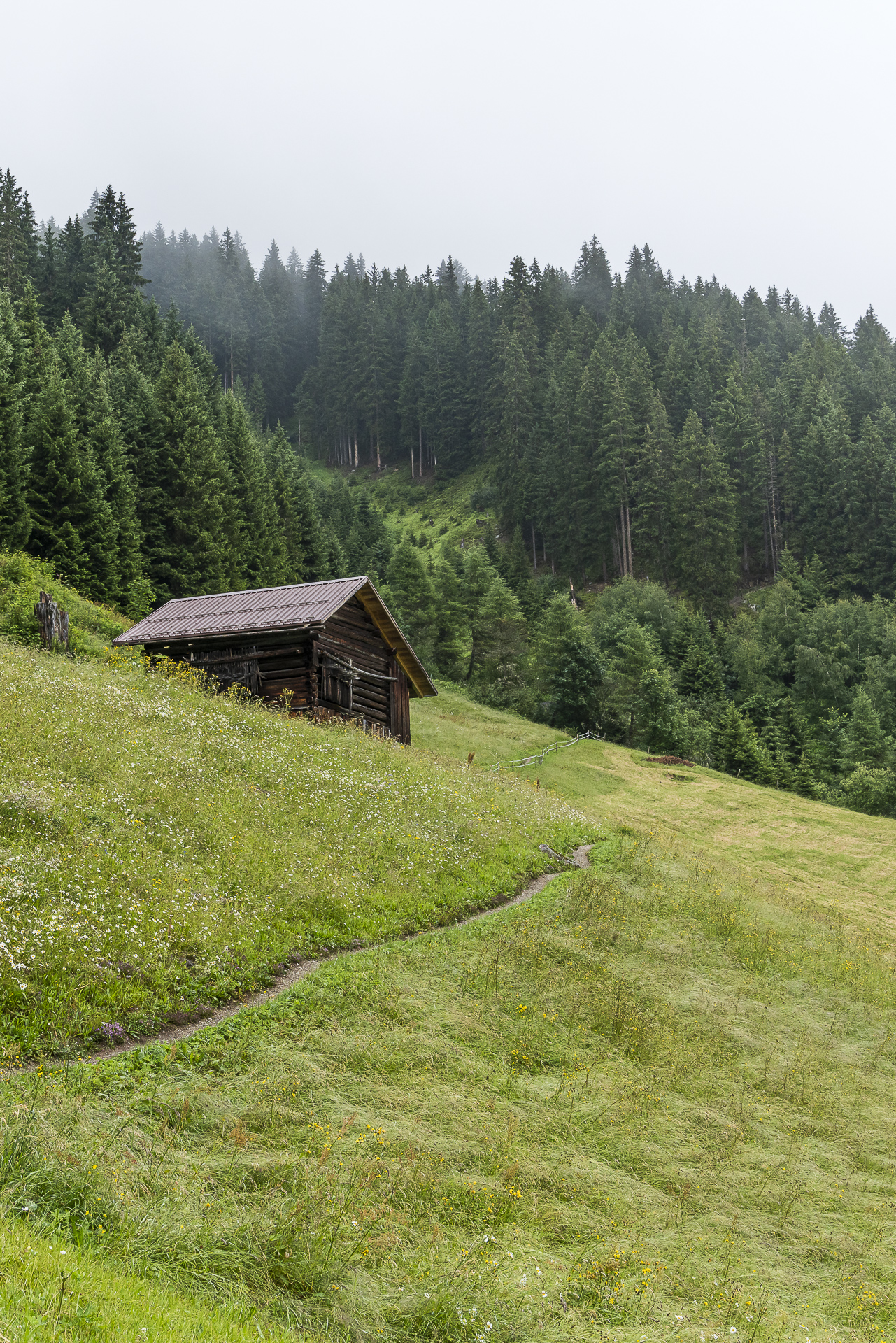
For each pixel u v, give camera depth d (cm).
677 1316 841
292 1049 1141
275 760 2105
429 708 6819
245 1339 591
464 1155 1027
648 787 5519
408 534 14812
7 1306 502
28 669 2095
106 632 4094
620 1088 1317
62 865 1309
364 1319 712
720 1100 1387
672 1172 1138
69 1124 815
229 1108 970
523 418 14888
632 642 7988
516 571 12150
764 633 11075
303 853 1716
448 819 2262
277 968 1355
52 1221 662
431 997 1412
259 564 7612
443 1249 848
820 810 5312
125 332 9650
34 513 5347
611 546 13450
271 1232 758
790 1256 1036
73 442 5544
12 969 1073
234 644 3067
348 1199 854
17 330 7031
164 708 2164
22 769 1541
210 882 1482
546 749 6053
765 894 2831
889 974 2334
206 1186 813
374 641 3403
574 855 2558
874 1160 1316
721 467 12825
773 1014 1797
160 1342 530
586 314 17575
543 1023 1451
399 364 19538
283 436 11350
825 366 15888
